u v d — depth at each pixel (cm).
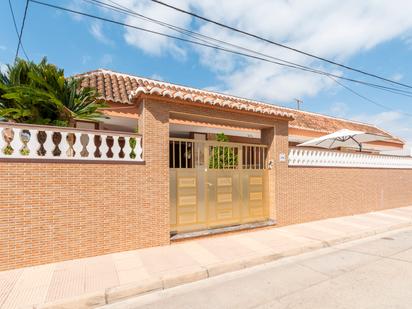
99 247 540
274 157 802
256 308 366
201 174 699
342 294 400
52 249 498
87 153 545
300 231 759
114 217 557
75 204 520
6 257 462
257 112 739
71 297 381
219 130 1086
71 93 641
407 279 455
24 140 486
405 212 1090
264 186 811
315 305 369
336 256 592
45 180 495
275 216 796
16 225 471
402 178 1245
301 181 866
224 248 600
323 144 1226
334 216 954
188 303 388
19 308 354
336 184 969
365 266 524
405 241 720
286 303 377
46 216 495
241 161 770
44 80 593
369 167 1093
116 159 567
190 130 1098
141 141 600
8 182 466
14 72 621
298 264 543
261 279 468
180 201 666
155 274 459
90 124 882
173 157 665
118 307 385
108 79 1062
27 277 441
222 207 729
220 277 484
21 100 568
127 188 572
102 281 430
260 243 641
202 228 694
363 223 879
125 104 884
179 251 575
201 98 643
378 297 389
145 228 589
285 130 827
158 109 611
